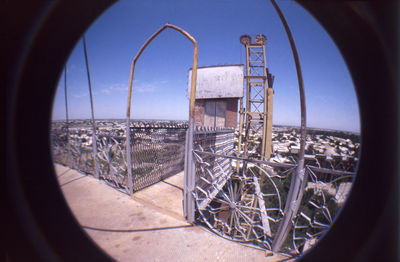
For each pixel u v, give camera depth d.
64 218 1.73
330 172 2.18
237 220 3.19
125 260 2.09
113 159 4.33
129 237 2.51
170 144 5.24
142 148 4.17
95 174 4.81
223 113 10.12
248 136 11.31
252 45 11.77
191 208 2.92
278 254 2.31
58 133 5.98
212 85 10.05
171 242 2.43
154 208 3.33
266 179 9.54
